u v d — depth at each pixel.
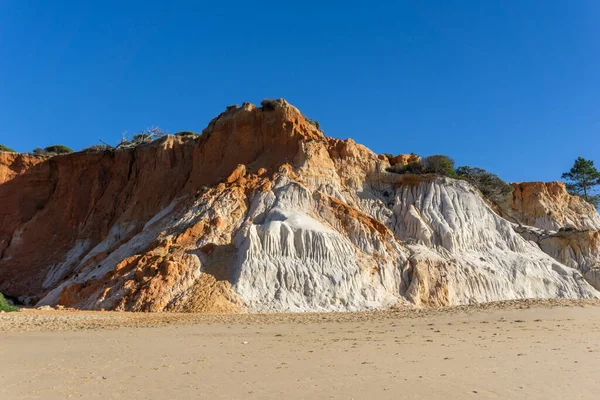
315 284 42.62
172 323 29.73
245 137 61.69
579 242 58.81
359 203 57.12
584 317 28.11
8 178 76.06
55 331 26.03
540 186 68.38
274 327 27.27
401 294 45.97
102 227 67.25
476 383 12.42
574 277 52.94
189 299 39.59
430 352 17.62
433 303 45.28
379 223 51.12
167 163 68.06
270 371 14.34
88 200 72.25
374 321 29.66
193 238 47.25
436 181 58.66
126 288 41.25
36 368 15.27
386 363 15.44
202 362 16.02
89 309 40.84
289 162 57.75
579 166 86.12
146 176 67.88
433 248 52.19
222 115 65.06
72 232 69.75
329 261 44.66
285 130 60.47
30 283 63.41
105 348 19.58
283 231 45.25
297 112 62.53
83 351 18.78
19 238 69.62
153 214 63.44
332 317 32.88
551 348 18.12
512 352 17.31
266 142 61.16
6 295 61.22
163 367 15.16
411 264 48.25
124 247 53.28
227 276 42.44
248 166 59.16
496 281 49.53
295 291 42.03
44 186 76.06
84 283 45.53
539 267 53.16
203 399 11.22
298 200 51.41
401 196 58.38
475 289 48.28
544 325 25.23
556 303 34.81
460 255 51.94
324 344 20.20
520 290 50.09
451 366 14.77
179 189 64.38
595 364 14.84
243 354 17.72
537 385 12.13
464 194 58.00
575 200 70.69
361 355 17.12
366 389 11.94
